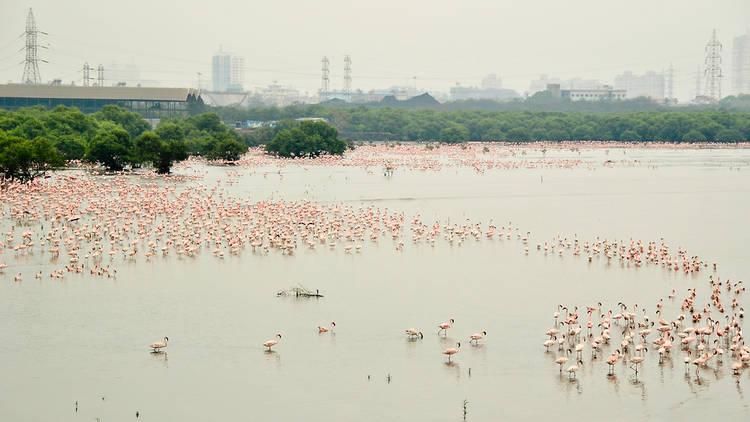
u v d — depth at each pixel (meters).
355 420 76.75
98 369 88.56
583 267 136.38
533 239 161.75
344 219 181.62
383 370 88.56
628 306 112.25
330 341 97.38
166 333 99.94
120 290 119.19
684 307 108.44
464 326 103.19
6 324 102.75
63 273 128.75
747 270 134.12
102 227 166.50
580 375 87.44
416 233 164.00
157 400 81.12
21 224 171.38
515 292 119.38
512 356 92.75
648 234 167.50
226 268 133.88
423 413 78.31
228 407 79.56
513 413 78.31
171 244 152.25
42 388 83.75
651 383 85.38
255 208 189.38
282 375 87.25
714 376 87.06
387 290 120.06
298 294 117.00
